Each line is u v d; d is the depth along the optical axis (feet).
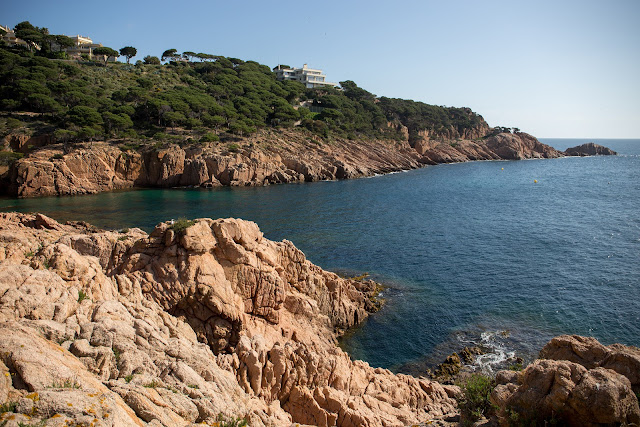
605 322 136.56
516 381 60.64
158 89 508.53
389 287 168.04
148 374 54.29
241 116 499.92
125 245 103.24
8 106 400.67
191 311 99.04
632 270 180.75
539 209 319.06
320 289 133.90
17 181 336.49
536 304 150.82
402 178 508.12
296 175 458.91
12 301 53.62
